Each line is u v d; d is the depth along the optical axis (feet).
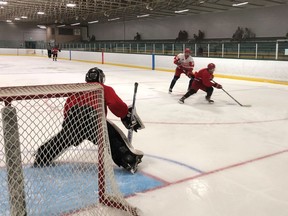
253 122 15.10
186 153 10.59
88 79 8.30
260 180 8.46
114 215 6.39
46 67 49.14
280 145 11.54
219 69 35.88
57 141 7.76
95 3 57.00
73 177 7.57
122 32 98.84
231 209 6.92
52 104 7.82
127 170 8.77
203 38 76.07
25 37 106.83
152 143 11.69
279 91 25.55
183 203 7.15
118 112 8.45
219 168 9.28
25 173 7.58
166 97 22.52
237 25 69.15
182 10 68.13
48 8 67.05
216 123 14.87
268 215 6.70
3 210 6.19
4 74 38.27
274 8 62.39
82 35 111.96
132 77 35.70
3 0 53.83
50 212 6.23
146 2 58.80
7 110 5.07
